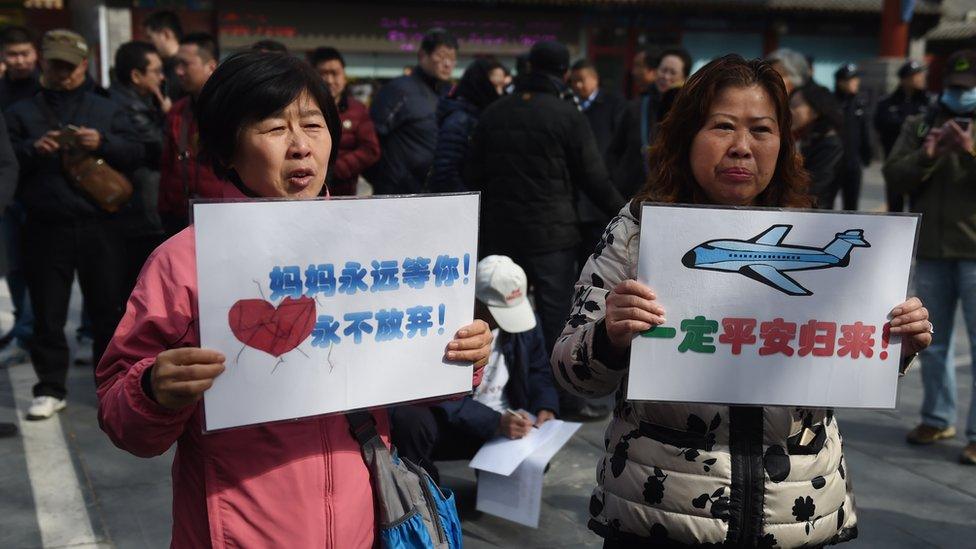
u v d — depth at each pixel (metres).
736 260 1.81
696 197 2.03
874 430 4.97
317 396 1.63
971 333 4.53
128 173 4.99
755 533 1.88
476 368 1.81
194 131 4.75
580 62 7.00
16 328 5.96
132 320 1.62
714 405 1.89
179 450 1.72
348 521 1.69
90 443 4.56
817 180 4.84
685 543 1.90
